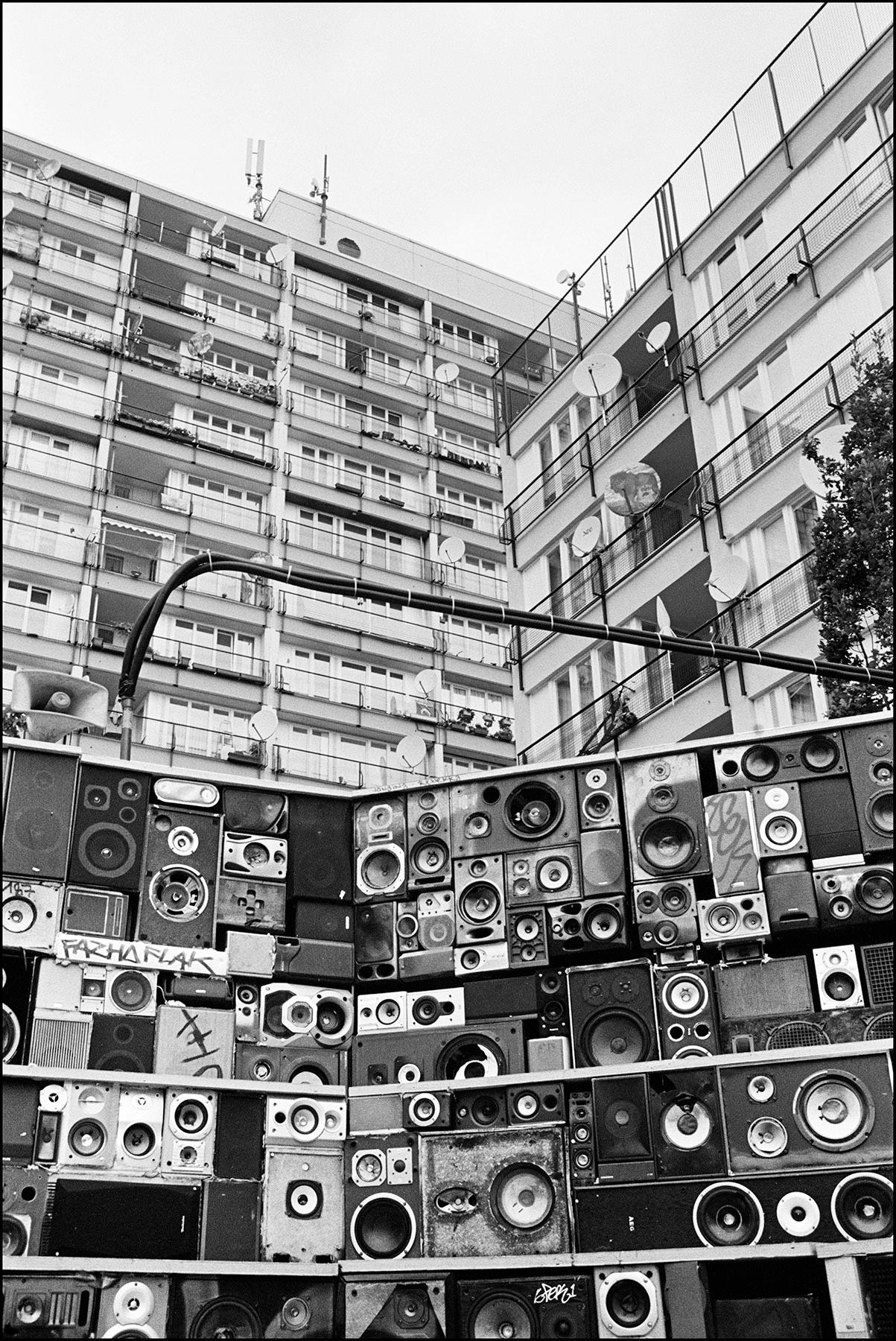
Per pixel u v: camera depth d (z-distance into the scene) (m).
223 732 34.34
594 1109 10.75
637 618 24.64
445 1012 12.01
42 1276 9.84
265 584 36.69
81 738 32.00
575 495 27.31
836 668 9.96
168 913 11.99
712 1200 10.25
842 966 11.12
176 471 37.38
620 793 12.50
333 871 12.77
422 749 24.59
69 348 36.75
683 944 11.75
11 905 11.46
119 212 40.38
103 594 34.28
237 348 40.09
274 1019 11.93
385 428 42.06
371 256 45.66
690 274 25.55
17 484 34.19
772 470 22.27
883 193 21.31
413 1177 10.99
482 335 46.03
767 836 11.91
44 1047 11.05
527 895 12.30
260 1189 10.88
